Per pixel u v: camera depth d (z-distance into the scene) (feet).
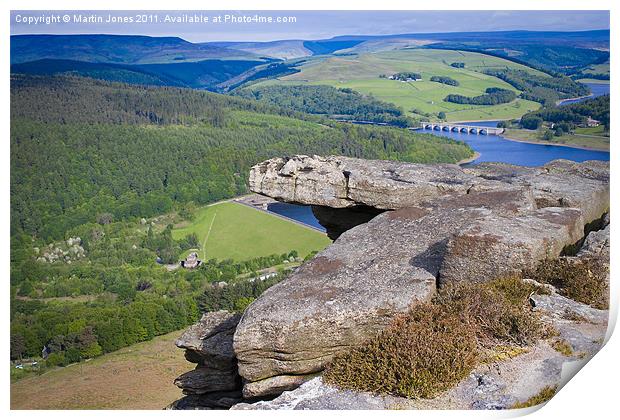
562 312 34.86
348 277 38.01
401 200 51.85
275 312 34.71
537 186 51.47
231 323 46.73
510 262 36.29
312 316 34.24
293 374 35.01
